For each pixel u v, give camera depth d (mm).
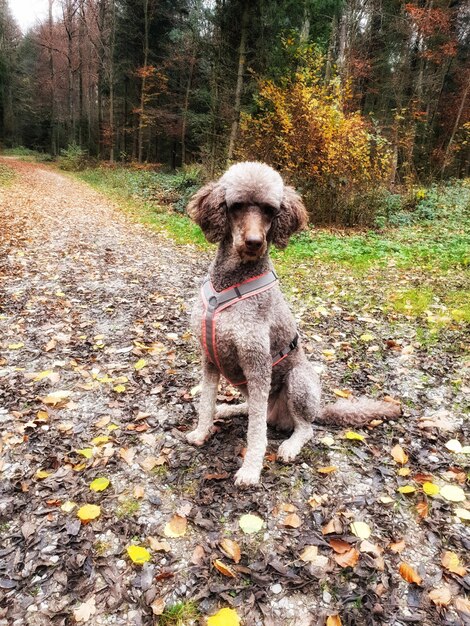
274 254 3641
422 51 8141
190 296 2559
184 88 12211
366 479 1084
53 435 1222
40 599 766
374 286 2797
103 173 11352
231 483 1054
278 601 773
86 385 1484
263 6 5863
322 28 6930
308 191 4762
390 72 9570
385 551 881
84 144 17844
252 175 975
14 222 4543
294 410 1158
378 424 1310
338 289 2746
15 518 937
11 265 2980
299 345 1186
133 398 1429
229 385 1549
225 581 806
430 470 1123
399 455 1150
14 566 822
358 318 2229
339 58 6711
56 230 4355
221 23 6086
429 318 2168
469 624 739
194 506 982
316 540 897
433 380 1602
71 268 3010
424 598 786
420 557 870
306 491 1039
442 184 7328
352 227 4766
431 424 1299
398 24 7777
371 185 4844
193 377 1584
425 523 951
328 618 741
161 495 1016
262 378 1029
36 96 20266
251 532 910
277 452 1158
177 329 2037
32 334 1905
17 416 1294
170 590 788
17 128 21000
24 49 21938
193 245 4051
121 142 15180
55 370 1599
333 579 814
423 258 3506
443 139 10211
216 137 6688
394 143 6840
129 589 790
